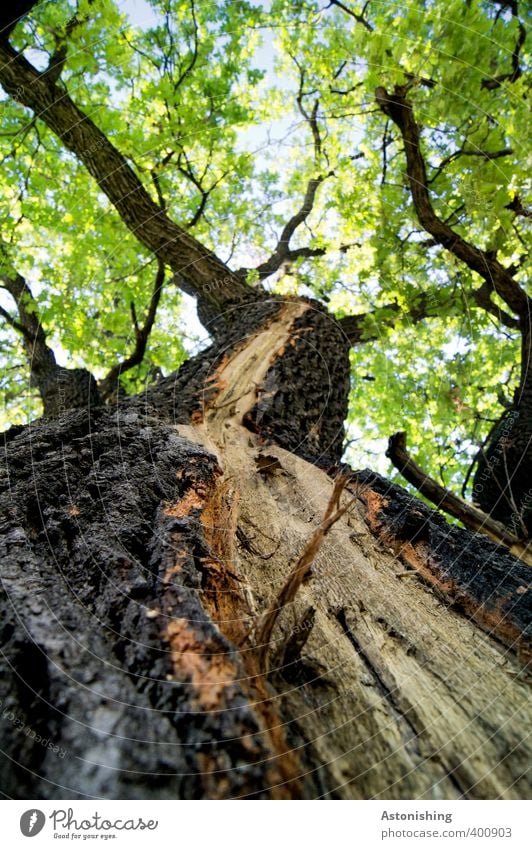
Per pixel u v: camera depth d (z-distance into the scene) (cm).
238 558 129
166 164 545
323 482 203
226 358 302
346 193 558
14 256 521
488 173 312
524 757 81
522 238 350
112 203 416
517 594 125
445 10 275
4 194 499
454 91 296
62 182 545
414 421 599
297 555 140
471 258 352
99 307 530
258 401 261
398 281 452
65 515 119
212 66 543
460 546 150
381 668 98
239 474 191
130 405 229
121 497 127
